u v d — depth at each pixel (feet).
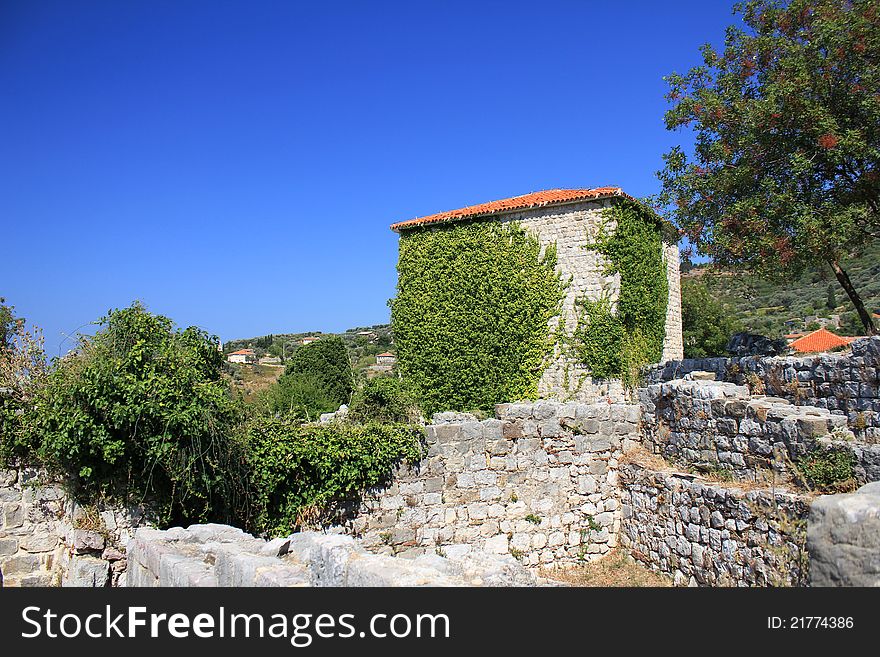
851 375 37.83
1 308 63.26
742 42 73.67
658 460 44.78
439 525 41.75
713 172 73.05
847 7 66.18
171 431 32.01
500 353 100.22
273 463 36.40
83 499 32.32
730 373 48.80
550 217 99.50
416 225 106.52
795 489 33.19
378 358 223.10
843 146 61.93
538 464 44.98
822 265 77.56
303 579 19.43
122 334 34.32
